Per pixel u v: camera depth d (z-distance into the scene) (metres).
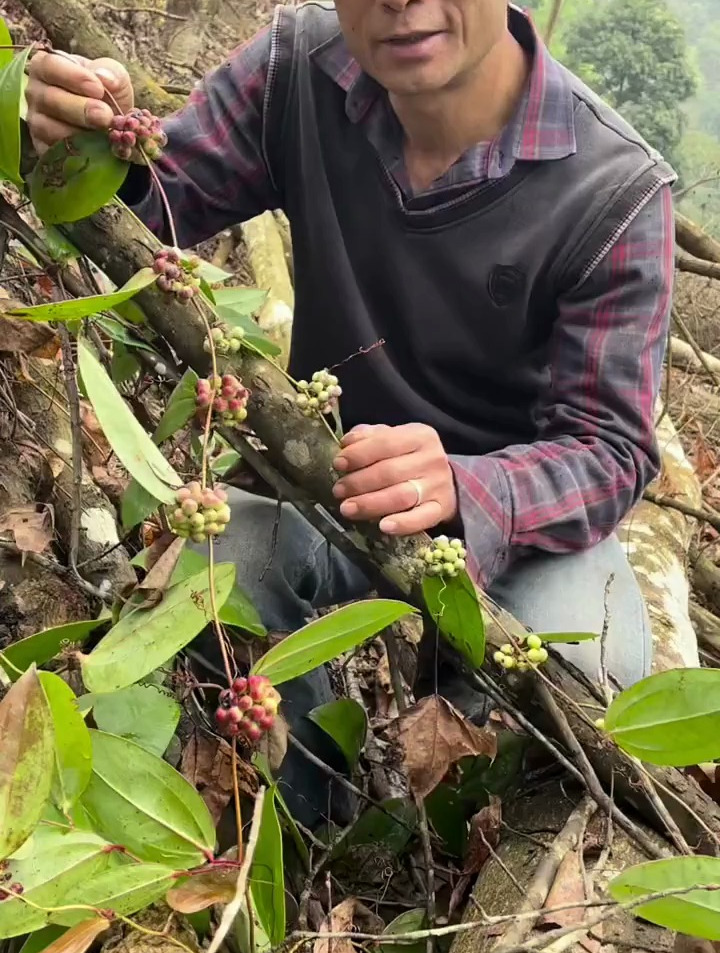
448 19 0.99
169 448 1.25
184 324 0.90
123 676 0.73
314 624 0.74
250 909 0.68
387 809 1.15
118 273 0.91
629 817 0.99
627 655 1.12
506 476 1.03
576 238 1.13
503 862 0.95
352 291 1.26
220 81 1.30
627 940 0.80
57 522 1.22
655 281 1.13
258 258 2.48
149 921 0.75
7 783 0.59
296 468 0.95
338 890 1.11
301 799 1.22
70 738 0.66
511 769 1.10
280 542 1.27
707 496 2.54
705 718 0.78
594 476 1.08
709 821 0.95
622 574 1.22
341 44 1.21
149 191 0.99
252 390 0.92
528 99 1.11
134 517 0.91
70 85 0.82
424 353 1.27
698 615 2.08
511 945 0.72
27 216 1.30
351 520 0.93
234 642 1.11
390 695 1.65
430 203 1.15
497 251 1.16
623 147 1.13
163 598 0.79
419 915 1.01
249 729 0.68
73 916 0.63
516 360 1.26
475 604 0.89
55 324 1.03
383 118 1.17
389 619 0.76
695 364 2.73
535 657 0.90
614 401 1.13
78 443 1.01
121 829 0.68
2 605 1.11
